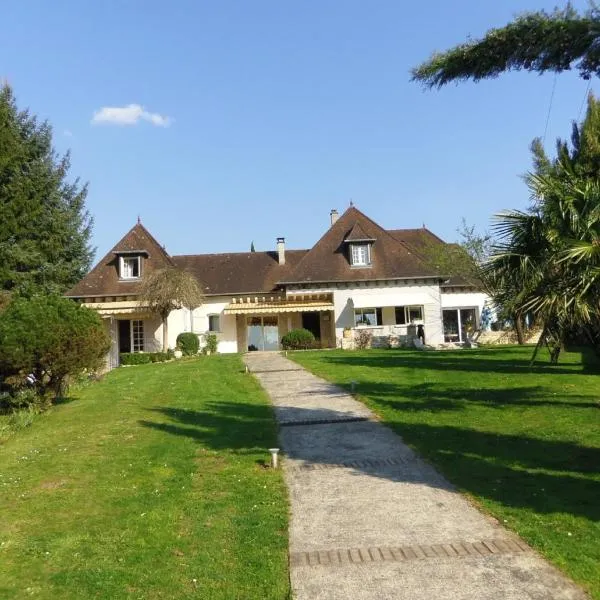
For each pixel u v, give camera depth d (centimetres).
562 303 1020
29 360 1653
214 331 4525
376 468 1048
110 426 1483
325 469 1059
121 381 2383
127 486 984
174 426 1455
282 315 4494
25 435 1441
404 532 755
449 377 2075
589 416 1322
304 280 4259
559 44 1173
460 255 4059
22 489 987
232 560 687
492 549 686
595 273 964
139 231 4459
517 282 1140
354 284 4291
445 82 1294
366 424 1402
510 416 1384
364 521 802
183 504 886
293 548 723
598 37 1153
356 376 2192
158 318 4147
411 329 4147
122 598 607
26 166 4888
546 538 700
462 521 779
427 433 1267
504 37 1183
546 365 2275
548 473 947
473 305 4594
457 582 611
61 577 654
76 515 855
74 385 2141
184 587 625
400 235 5209
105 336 1900
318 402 1709
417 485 939
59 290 4691
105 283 4241
